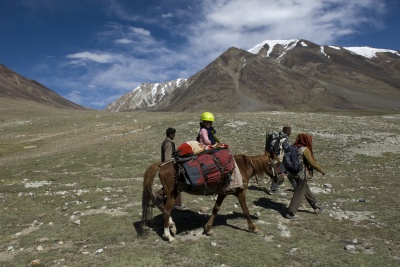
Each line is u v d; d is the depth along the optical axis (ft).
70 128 171.94
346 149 79.10
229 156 29.43
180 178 28.19
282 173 32.42
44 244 28.63
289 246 27.09
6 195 49.16
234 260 24.75
